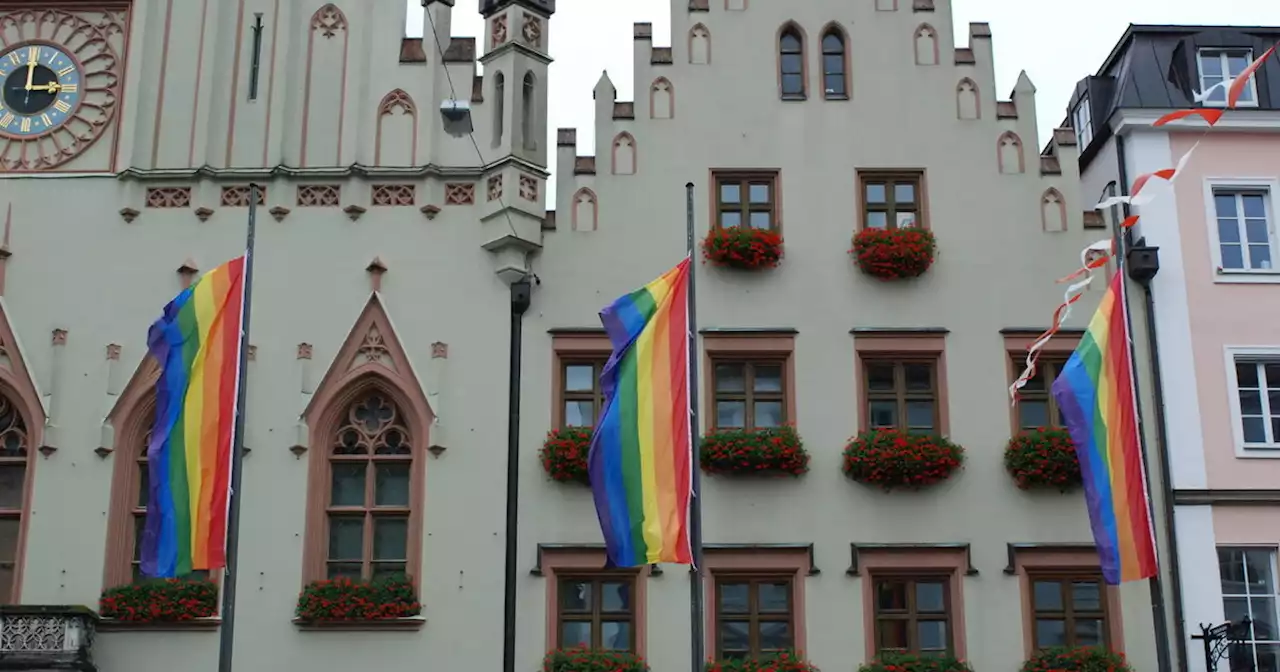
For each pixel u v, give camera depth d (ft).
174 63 99.76
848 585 90.58
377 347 93.97
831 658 89.35
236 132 98.37
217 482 82.12
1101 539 82.69
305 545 90.58
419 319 94.32
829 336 94.99
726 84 99.86
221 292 84.74
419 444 92.48
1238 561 91.97
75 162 98.07
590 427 92.38
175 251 96.02
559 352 94.02
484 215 95.96
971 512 91.86
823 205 97.71
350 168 96.68
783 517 91.61
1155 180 98.32
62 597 90.12
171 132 98.37
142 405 93.66
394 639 89.04
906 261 95.04
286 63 99.45
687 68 100.12
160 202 96.89
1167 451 93.20
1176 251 96.94
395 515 92.22
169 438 82.64
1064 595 90.94
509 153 95.86
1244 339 95.40
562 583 90.68
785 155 98.58
